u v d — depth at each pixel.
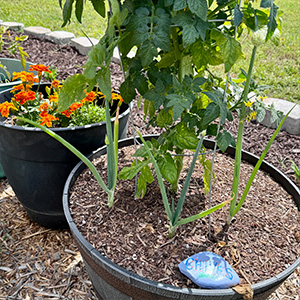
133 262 1.14
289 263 1.17
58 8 6.09
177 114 1.05
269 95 3.07
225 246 1.23
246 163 1.72
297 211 1.41
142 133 2.53
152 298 1.04
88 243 1.14
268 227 1.33
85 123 1.71
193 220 1.24
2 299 1.47
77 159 1.55
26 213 1.94
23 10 5.80
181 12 1.11
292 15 5.71
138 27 1.03
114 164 1.23
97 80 1.00
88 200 1.40
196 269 1.09
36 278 1.57
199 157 1.50
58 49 4.15
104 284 1.16
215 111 1.11
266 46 4.27
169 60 1.24
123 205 1.40
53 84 1.75
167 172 1.24
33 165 1.52
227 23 1.29
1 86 2.05
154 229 1.29
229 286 1.06
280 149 2.47
